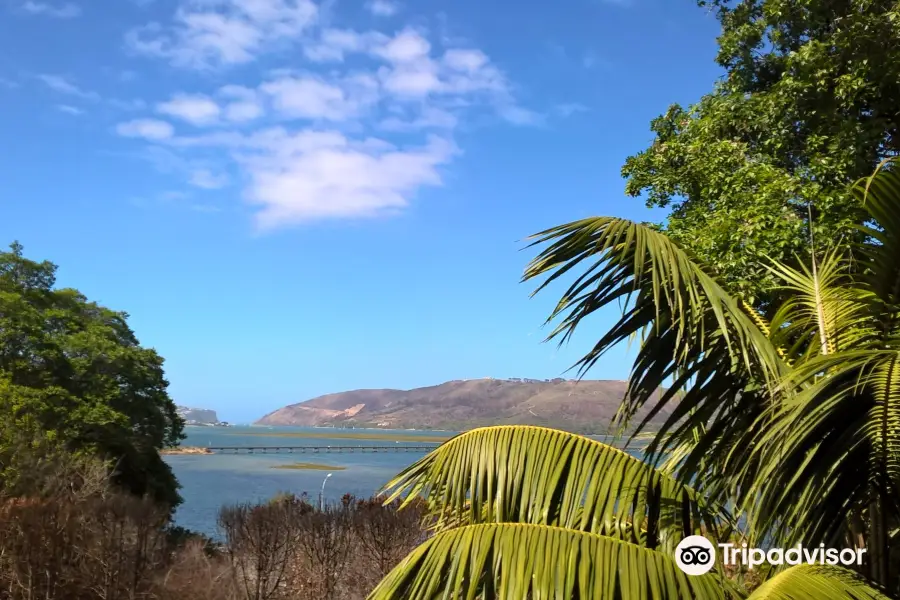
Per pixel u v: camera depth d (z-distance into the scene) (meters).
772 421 2.72
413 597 2.88
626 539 3.25
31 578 11.55
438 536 3.06
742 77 10.05
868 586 2.63
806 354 3.34
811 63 8.07
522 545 2.88
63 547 12.17
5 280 33.72
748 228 6.70
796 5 9.25
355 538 12.80
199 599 11.92
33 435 22.89
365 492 33.28
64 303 37.50
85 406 29.02
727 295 3.13
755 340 2.95
